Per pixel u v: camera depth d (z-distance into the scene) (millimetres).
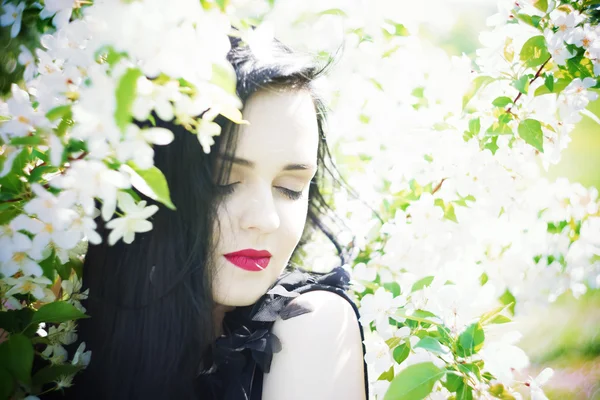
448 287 1202
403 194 1790
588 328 3088
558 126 1612
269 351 1164
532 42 1492
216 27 883
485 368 1097
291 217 1213
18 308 1112
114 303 1280
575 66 1512
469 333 1103
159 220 1230
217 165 1156
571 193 1804
